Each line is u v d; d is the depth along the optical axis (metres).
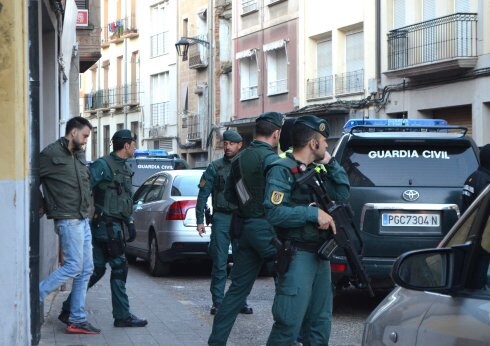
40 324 9.34
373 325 4.74
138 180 27.09
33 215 8.53
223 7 45.31
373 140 10.93
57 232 9.31
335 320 11.18
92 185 9.88
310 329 6.78
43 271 11.54
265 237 7.95
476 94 27.09
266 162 8.01
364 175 10.84
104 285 14.40
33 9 8.45
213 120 46.62
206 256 15.57
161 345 9.12
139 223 17.23
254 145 8.20
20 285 7.75
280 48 39.78
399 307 4.54
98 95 63.09
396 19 31.06
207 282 15.48
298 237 6.49
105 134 63.59
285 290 6.50
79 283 9.62
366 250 10.65
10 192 7.66
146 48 56.06
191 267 17.88
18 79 7.69
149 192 17.47
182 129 50.97
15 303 7.70
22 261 7.82
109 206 9.92
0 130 7.62
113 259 10.07
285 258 6.49
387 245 10.62
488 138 26.92
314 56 36.84
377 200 10.69
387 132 11.09
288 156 6.62
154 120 55.16
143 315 11.11
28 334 8.04
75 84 25.09
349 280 10.71
